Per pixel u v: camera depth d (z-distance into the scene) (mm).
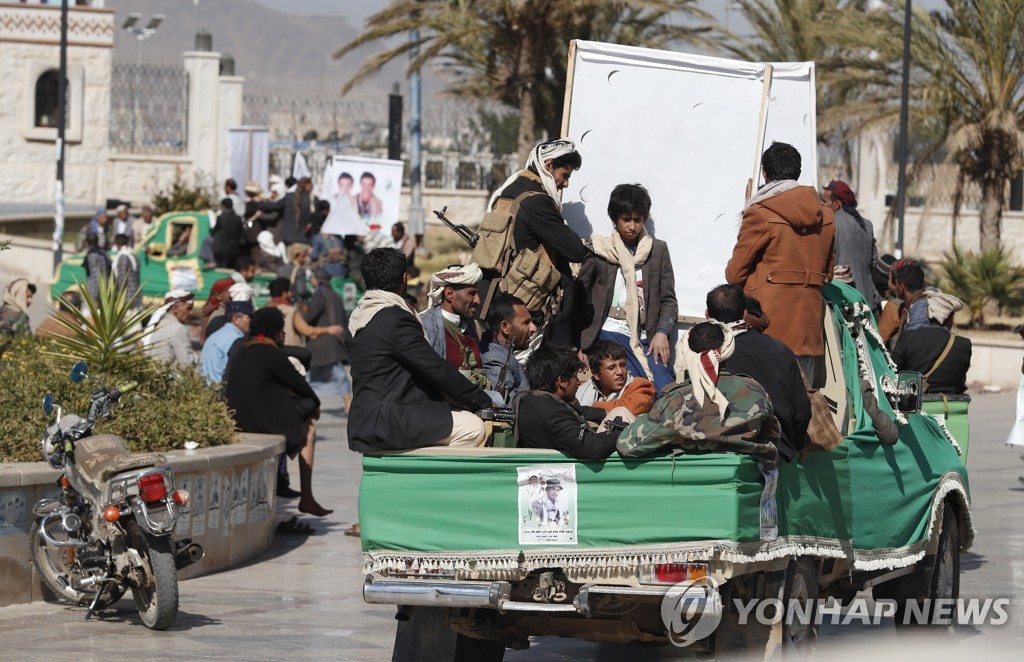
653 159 16516
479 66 62781
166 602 14633
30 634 14555
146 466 15008
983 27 54781
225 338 24469
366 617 15594
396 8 57844
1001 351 48031
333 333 30094
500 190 15008
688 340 10977
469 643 12781
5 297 25297
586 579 10969
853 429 13188
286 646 14141
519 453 11156
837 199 19203
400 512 11500
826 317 13578
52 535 15953
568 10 55594
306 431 21422
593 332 15281
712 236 16500
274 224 47125
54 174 77375
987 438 33969
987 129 55094
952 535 15195
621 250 15242
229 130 55969
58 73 77375
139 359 20172
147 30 129625
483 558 11180
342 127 82500
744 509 10633
